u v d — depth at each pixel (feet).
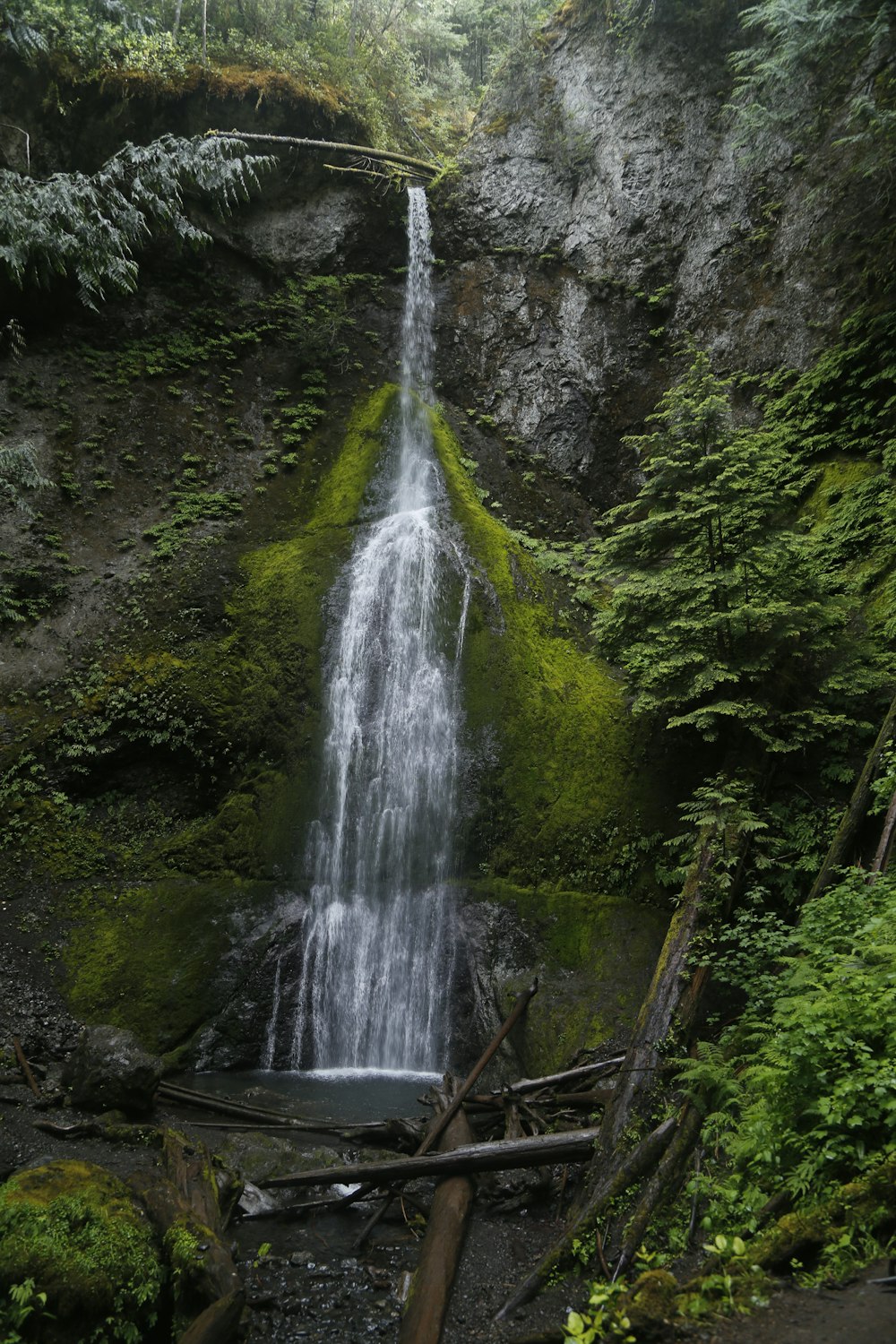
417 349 61.67
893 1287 12.13
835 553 39.34
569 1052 29.22
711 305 55.06
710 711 31.50
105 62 54.34
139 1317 16.40
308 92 58.95
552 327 60.13
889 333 43.34
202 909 36.01
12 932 34.63
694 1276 14.79
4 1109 24.88
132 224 47.26
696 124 57.88
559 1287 17.62
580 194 61.26
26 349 53.31
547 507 56.70
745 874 29.01
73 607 45.52
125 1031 26.81
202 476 53.31
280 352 59.31
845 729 32.17
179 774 41.34
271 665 42.88
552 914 35.14
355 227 61.77
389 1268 19.19
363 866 38.58
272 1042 34.35
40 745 40.27
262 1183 22.15
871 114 42.83
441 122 72.64
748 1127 17.21
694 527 34.24
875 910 21.24
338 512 50.78
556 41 64.44
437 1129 24.02
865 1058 15.58
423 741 40.70
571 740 39.60
